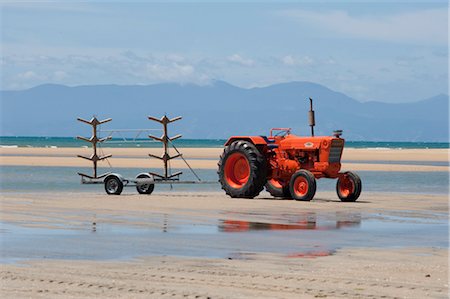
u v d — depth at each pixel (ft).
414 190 147.84
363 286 49.42
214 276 52.54
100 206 104.99
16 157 306.35
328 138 121.70
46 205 105.70
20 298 45.78
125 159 288.71
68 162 261.03
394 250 65.62
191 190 145.18
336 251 64.80
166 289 48.21
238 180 125.80
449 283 50.60
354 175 119.34
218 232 77.41
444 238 74.23
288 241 71.05
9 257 60.59
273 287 48.96
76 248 65.62
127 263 57.88
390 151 479.41
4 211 96.99
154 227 81.30
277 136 129.39
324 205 111.45
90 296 46.29
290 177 125.80
